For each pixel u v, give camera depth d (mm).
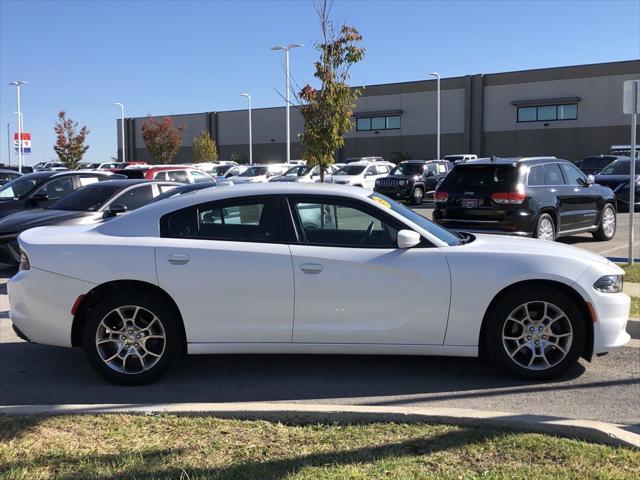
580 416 4480
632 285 8508
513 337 5117
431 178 26688
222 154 61312
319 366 5633
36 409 4277
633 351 6047
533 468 3393
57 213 10273
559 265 5031
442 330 5043
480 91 47594
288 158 40000
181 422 4062
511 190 10375
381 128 52250
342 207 5188
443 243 5160
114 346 5141
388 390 5039
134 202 10906
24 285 5102
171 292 4984
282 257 4996
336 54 12758
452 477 3301
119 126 68250
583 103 44062
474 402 4758
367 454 3586
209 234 5141
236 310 5016
